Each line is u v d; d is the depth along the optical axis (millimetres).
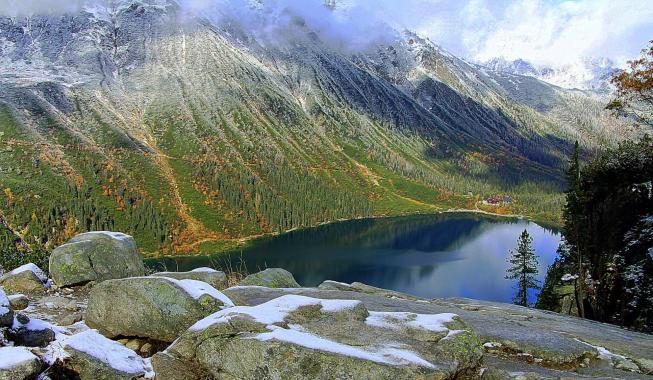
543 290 46469
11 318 11289
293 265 161250
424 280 132750
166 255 189875
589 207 37062
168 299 12867
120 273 21531
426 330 11594
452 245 190875
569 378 11297
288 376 9867
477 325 15477
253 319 11305
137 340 13250
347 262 162375
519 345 13906
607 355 14266
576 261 41312
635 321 27312
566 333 16484
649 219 30891
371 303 17188
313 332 11375
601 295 32281
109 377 10305
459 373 10617
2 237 165125
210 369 10648
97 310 13594
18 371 9242
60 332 13117
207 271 20531
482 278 133375
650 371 13266
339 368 9742
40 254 29875
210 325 11172
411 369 9758
